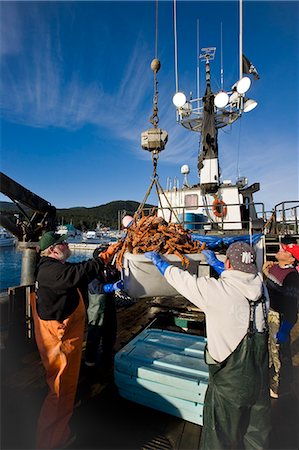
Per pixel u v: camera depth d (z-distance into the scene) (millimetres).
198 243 2812
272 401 2406
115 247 2398
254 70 8250
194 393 2105
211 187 9211
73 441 1955
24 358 3027
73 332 2080
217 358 1580
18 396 2379
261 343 1551
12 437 1946
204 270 2426
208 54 9781
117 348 3426
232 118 9719
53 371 1961
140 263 2322
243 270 1619
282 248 2656
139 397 2336
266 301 1640
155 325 4262
